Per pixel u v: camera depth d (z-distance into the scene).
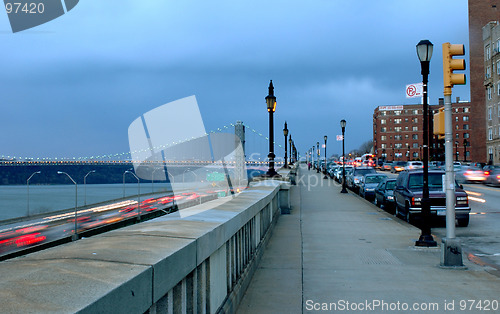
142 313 2.52
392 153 138.12
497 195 26.08
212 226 4.56
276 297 6.26
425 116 10.73
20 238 36.19
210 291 4.39
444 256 8.32
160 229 4.24
